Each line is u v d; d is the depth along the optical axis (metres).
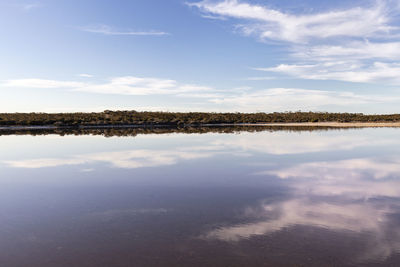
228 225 5.35
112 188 8.27
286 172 10.51
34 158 14.42
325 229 5.15
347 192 7.68
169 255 4.22
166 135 31.62
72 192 7.86
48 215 5.97
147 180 9.28
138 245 4.54
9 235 4.97
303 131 39.19
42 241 4.71
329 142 22.19
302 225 5.34
